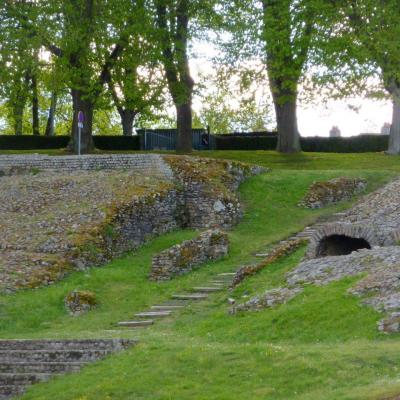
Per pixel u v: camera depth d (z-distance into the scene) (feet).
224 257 99.45
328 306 64.54
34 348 67.46
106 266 100.68
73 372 63.00
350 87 135.64
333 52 132.26
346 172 130.62
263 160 150.20
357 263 72.18
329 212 117.60
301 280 73.36
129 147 183.11
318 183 123.13
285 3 139.33
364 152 170.09
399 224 90.33
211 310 79.10
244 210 118.32
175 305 84.17
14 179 134.41
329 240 87.97
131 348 64.69
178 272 95.30
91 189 119.55
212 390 52.47
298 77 140.46
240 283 84.02
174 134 184.34
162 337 68.18
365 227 83.15
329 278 71.31
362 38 129.29
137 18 146.61
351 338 58.90
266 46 140.56
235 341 65.10
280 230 111.34
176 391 53.36
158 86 155.02
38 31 144.77
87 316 83.15
